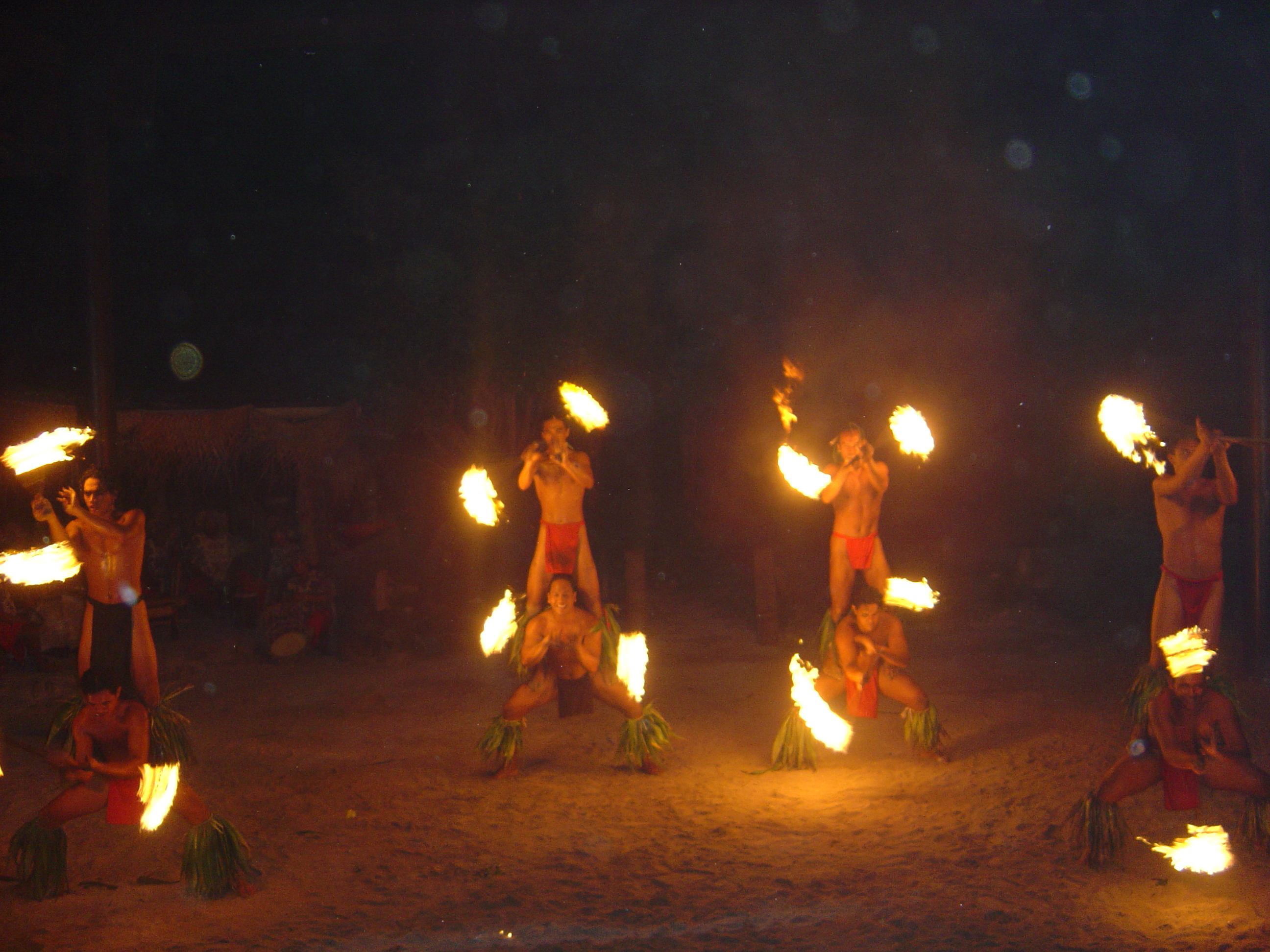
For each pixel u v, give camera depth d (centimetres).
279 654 1218
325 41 1063
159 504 1586
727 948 481
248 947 488
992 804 666
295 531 1592
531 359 1708
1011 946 474
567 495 771
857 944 480
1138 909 513
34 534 1429
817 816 664
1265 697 938
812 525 1927
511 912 525
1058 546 1616
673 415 1962
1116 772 562
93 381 1123
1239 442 659
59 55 1082
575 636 747
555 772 771
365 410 1784
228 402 1914
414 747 852
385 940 495
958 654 1191
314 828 650
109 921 518
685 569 1797
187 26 1049
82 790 545
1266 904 510
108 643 574
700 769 778
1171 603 674
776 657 1218
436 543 1641
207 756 831
